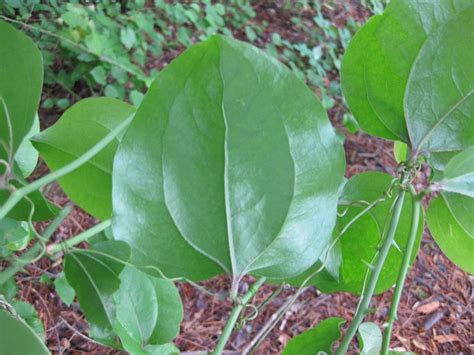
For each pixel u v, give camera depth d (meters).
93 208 0.33
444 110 0.29
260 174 0.24
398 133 0.30
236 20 1.64
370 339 0.27
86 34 1.11
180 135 0.23
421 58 0.29
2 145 0.24
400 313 1.16
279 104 0.23
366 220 0.35
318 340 0.32
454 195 0.31
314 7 1.89
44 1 1.27
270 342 1.02
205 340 0.99
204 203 0.24
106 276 0.27
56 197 1.02
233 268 0.25
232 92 0.23
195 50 0.23
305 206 0.24
